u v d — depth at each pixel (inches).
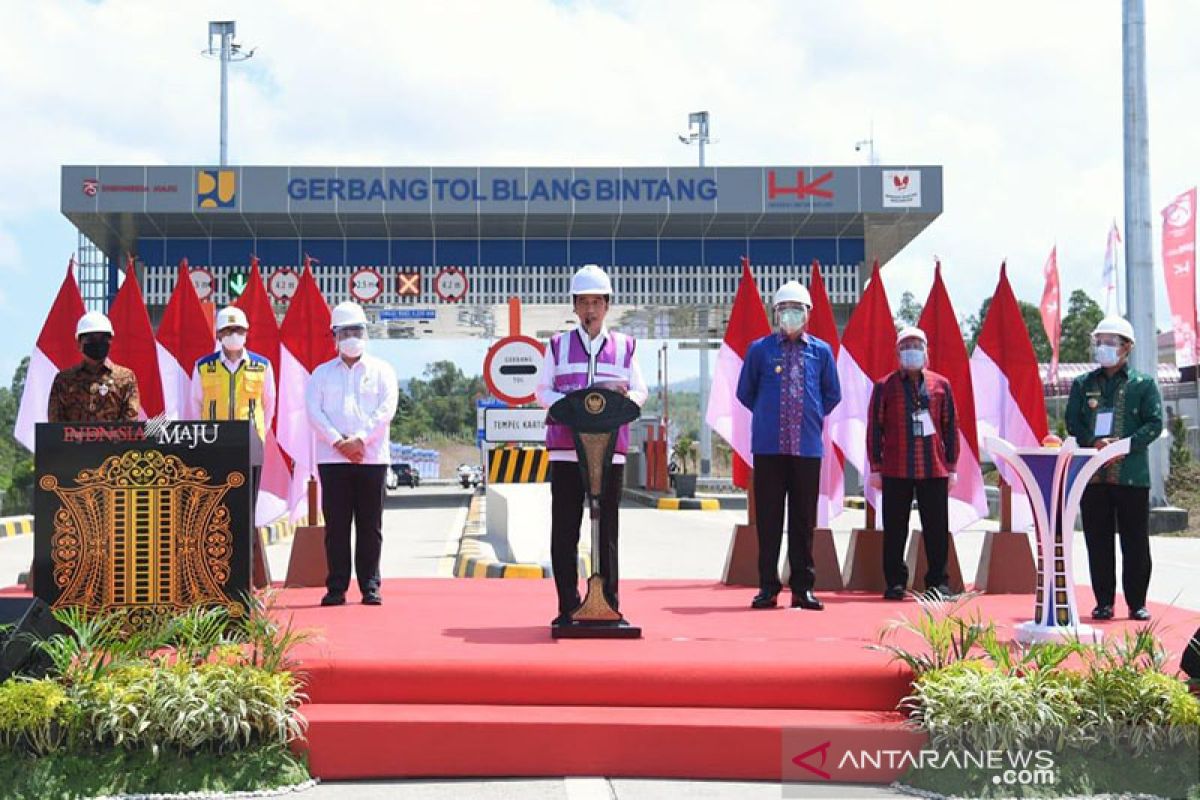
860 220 1110.4
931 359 379.9
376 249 1136.8
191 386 365.1
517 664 225.8
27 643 223.3
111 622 246.5
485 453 636.7
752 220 1106.1
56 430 253.1
